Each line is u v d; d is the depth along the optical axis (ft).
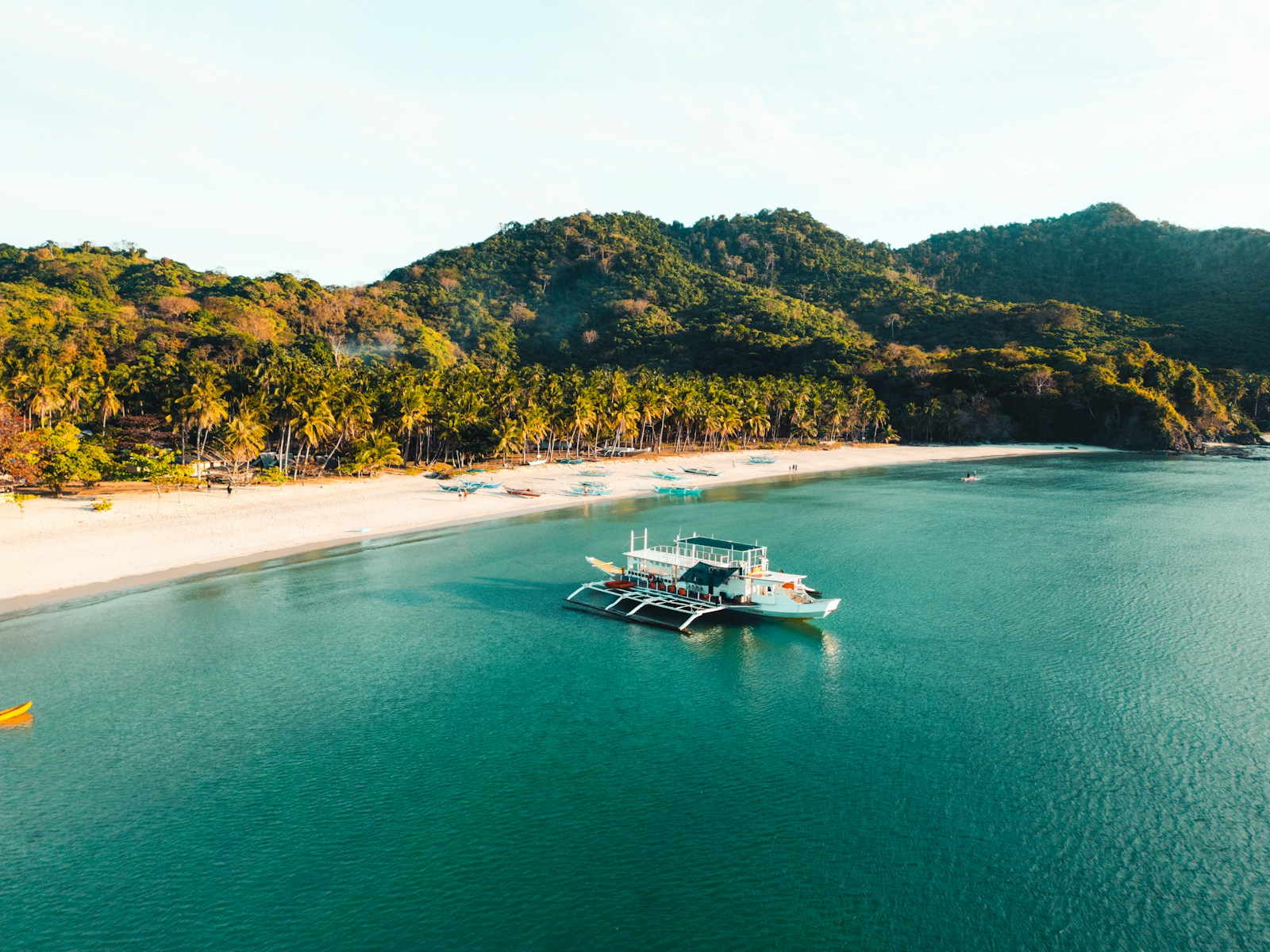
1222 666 171.42
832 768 127.95
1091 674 167.63
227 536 281.13
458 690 159.74
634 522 339.36
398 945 88.58
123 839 107.86
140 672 165.07
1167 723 144.05
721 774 126.41
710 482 485.97
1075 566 263.08
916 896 97.09
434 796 119.44
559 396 560.20
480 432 480.23
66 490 332.80
